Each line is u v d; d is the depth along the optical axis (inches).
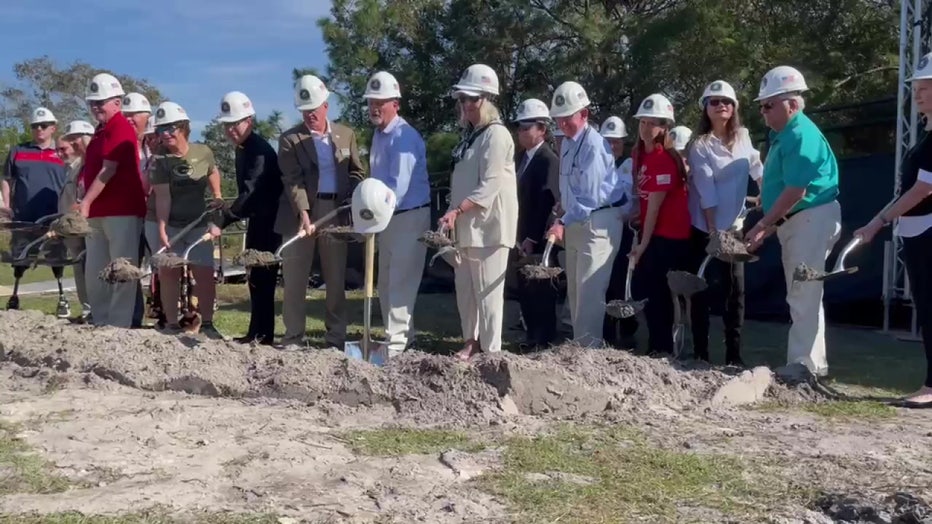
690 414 199.5
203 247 295.7
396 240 258.2
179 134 289.9
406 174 257.0
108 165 287.4
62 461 157.2
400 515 134.6
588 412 198.7
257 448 166.1
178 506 135.9
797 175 225.5
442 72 730.8
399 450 168.1
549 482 150.6
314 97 269.0
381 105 258.4
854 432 187.2
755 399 217.9
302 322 288.7
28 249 295.7
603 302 251.0
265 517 131.6
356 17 756.6
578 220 243.6
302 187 269.9
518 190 295.3
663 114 247.1
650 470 158.1
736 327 257.6
